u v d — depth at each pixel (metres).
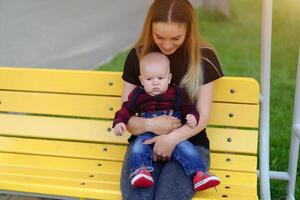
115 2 10.16
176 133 2.67
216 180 2.53
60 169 3.02
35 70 3.20
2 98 3.26
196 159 2.62
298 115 3.20
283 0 8.89
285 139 4.71
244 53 7.40
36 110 3.23
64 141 3.19
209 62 2.76
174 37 2.63
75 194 2.67
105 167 3.03
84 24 8.87
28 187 2.73
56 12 9.45
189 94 2.76
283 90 6.06
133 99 2.73
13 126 3.25
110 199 2.65
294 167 3.29
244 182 2.85
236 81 2.96
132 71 2.87
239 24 8.72
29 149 3.20
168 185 2.54
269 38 3.01
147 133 2.74
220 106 3.00
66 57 7.41
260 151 3.07
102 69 6.93
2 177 2.85
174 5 2.63
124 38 8.19
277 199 3.69
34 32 8.38
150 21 2.76
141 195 2.52
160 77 2.62
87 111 3.17
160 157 2.73
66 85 3.17
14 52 7.52
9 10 9.39
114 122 2.71
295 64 6.94
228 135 3.00
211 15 8.98
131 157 2.67
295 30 8.12
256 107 2.96
